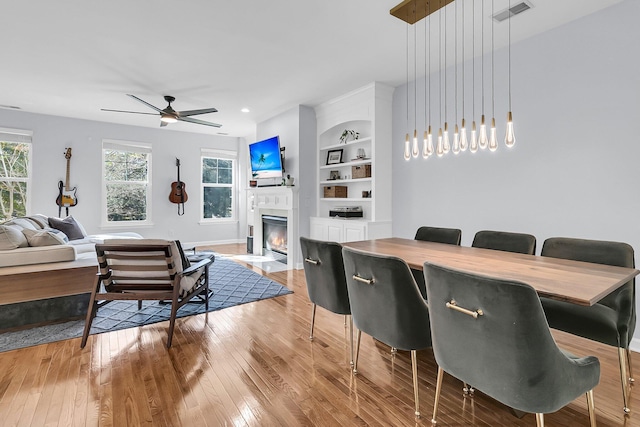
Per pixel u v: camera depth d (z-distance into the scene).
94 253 3.69
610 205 2.54
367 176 4.42
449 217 3.70
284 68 3.67
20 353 2.33
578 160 2.71
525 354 1.14
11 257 2.81
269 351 2.40
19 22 2.68
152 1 2.41
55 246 3.06
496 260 2.04
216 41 3.03
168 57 3.36
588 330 1.76
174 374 2.07
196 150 7.25
